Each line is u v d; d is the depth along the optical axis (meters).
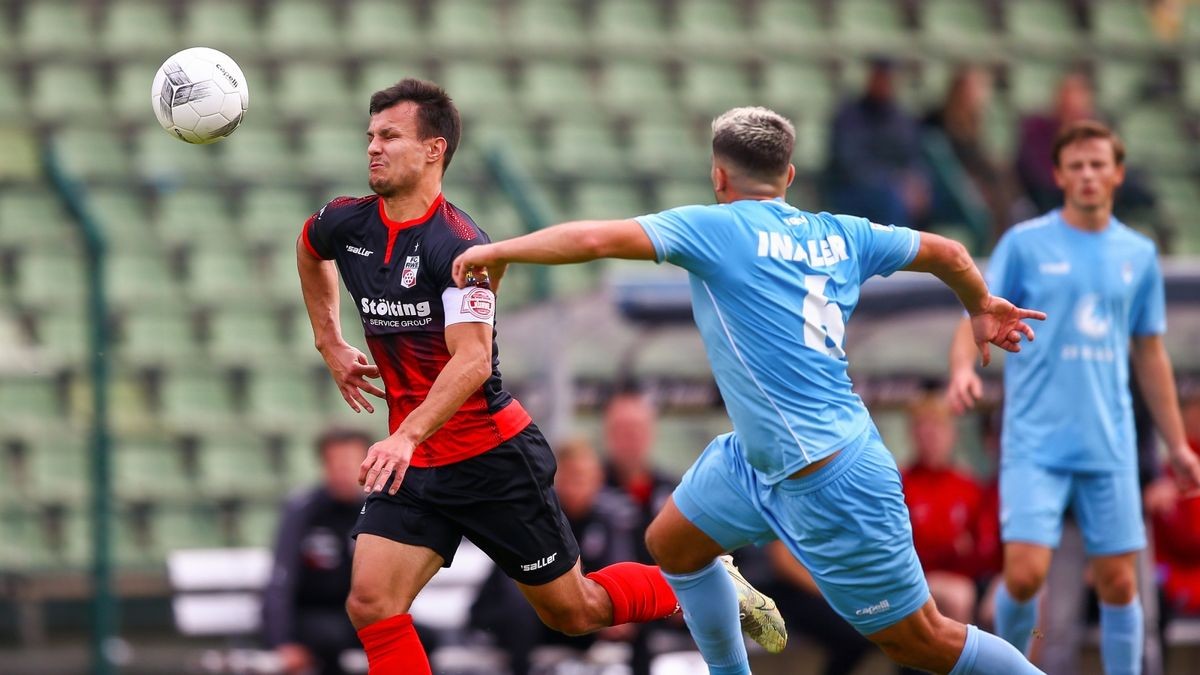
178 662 40.47
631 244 18.25
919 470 34.97
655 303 35.25
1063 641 31.42
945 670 20.20
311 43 61.22
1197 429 35.75
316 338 20.44
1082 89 50.31
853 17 66.50
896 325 36.47
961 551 34.84
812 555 19.70
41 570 41.69
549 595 20.33
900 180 47.75
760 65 63.78
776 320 19.12
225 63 19.91
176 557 40.41
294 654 33.66
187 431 47.41
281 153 56.31
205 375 48.84
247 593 40.28
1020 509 25.36
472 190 46.72
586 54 62.53
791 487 19.42
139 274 50.62
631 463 34.44
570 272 48.09
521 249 17.48
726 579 21.27
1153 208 53.09
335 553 34.38
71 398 47.06
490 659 34.69
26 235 49.50
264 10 61.66
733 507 20.31
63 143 54.53
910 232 20.06
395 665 18.95
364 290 19.17
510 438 19.61
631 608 21.16
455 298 18.42
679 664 34.34
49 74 58.16
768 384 19.22
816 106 62.53
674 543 20.83
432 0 63.06
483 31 63.03
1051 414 25.39
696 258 18.86
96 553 38.47
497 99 60.81
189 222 52.25
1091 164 25.39
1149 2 68.62
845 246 19.81
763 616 22.14
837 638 34.03
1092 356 25.34
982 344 20.61
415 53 60.84
